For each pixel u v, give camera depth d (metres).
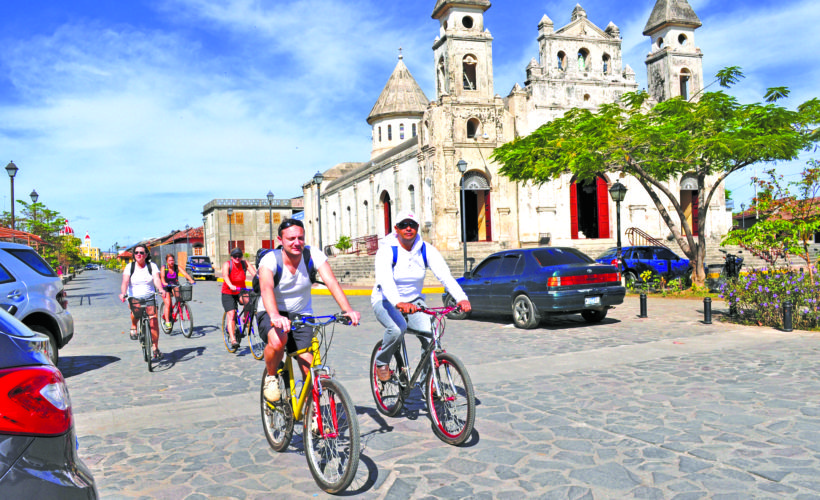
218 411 5.79
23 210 45.16
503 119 30.52
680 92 33.28
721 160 18.36
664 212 19.61
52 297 7.95
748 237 11.83
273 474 4.10
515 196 30.59
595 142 17.42
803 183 12.49
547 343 9.36
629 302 16.06
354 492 3.74
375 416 5.44
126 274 8.34
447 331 11.15
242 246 66.44
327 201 48.41
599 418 5.08
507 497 3.57
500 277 11.95
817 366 6.85
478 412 5.39
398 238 4.98
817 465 3.87
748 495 3.46
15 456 1.97
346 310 4.12
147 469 4.22
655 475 3.81
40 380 2.11
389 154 37.06
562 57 31.86
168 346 10.24
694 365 7.15
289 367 4.29
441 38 30.62
